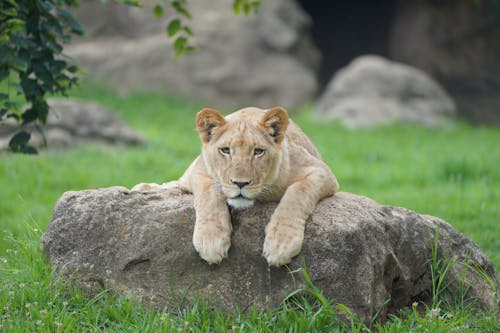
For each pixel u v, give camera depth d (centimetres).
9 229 1237
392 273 855
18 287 865
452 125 3359
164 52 3534
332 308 788
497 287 957
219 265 816
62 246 859
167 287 823
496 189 1756
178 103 3372
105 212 858
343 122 3256
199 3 3741
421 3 3962
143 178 1775
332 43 4656
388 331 795
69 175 1777
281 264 782
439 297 905
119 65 3484
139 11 3672
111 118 2325
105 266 841
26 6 988
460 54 3928
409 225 897
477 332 816
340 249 797
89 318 792
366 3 4578
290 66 3656
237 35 3638
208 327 772
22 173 1742
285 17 3825
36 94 1035
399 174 2067
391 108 3341
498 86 3903
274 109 816
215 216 805
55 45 1012
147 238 834
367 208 870
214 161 822
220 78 3525
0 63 959
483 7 3875
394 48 4119
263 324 768
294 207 804
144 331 760
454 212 1446
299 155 884
